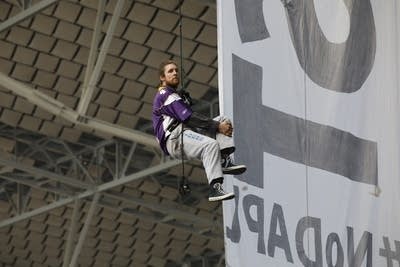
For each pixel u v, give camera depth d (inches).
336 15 1239.5
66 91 3319.4
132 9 2903.5
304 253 1112.2
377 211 1187.3
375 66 1252.5
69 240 3762.3
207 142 1048.8
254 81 1133.1
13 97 3329.2
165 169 3481.8
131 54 3112.7
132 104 3346.5
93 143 3602.4
